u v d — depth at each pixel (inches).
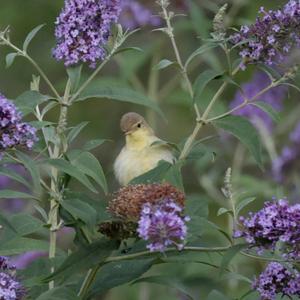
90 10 370.3
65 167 337.7
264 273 348.2
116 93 382.0
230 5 676.7
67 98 377.4
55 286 359.6
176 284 365.7
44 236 502.0
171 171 382.3
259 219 323.3
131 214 320.2
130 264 363.6
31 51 772.6
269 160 648.4
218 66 631.8
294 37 389.1
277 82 402.6
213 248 333.1
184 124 783.1
